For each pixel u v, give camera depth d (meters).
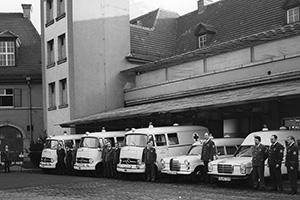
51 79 37.19
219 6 35.44
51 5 37.97
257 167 16.39
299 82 20.61
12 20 45.69
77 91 33.75
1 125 40.56
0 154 34.00
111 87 35.03
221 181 17.64
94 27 34.78
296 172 15.22
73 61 33.75
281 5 28.23
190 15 39.22
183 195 15.20
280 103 21.83
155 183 19.95
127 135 22.56
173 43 38.34
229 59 26.12
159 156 21.27
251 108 21.91
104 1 35.28
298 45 22.05
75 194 16.48
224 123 25.06
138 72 34.34
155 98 31.22
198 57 28.08
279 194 15.06
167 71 31.08
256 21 29.80
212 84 26.80
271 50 23.55
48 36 37.75
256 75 23.97
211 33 33.09
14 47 41.78
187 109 21.86
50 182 21.78
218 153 19.14
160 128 22.03
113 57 35.34
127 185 19.31
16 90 41.09
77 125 33.06
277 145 15.91
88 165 24.72
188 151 21.08
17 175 27.38
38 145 33.81
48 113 37.66
